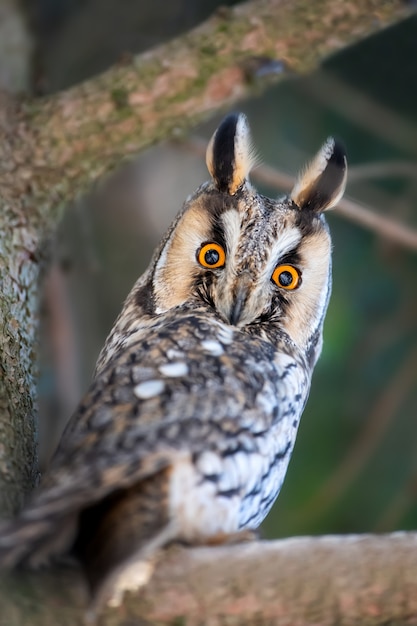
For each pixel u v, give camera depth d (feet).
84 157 31.63
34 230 31.19
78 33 49.90
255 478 26.09
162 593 22.00
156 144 32.35
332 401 47.55
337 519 46.06
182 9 50.31
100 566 20.86
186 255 32.24
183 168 53.57
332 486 45.03
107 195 51.67
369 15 31.35
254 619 22.16
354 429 47.11
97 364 33.53
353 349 47.98
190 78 31.24
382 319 48.39
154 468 22.74
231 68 31.30
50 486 22.75
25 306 30.04
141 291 33.12
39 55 36.73
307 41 31.42
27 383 28.48
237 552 22.54
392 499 46.85
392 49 49.39
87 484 21.88
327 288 34.12
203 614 22.04
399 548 22.48
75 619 21.72
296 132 50.16
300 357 32.53
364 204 46.01
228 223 31.81
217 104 31.68
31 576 21.84
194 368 26.91
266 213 32.22
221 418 25.45
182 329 29.14
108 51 50.06
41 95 33.88
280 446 27.58
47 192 31.63
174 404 25.29
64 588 21.79
